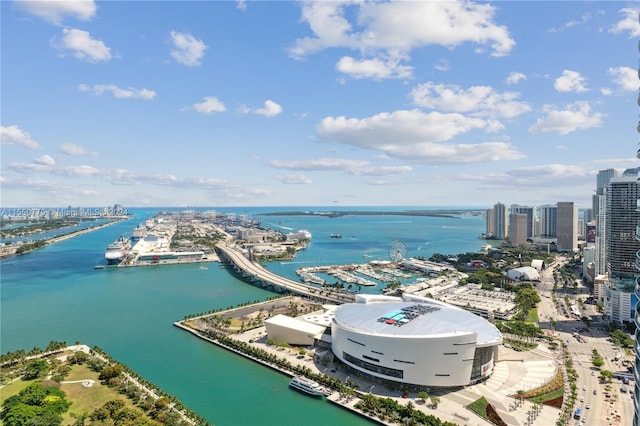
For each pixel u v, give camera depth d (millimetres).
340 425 168875
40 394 173250
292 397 192250
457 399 185625
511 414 172750
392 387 196875
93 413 162625
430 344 191250
